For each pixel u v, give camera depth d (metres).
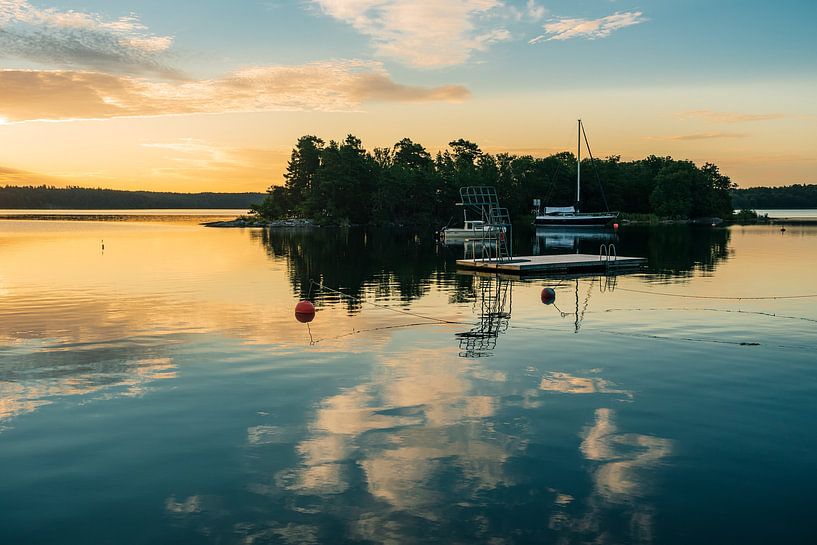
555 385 12.86
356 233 100.19
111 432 10.23
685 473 8.65
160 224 139.12
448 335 18.25
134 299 25.64
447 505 7.77
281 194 155.88
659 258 46.16
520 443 9.70
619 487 8.23
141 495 8.05
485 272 37.34
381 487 8.25
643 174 161.62
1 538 7.04
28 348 16.42
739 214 157.12
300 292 28.02
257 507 7.74
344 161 137.62
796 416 10.93
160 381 13.23
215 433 10.16
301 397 12.06
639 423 10.58
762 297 25.94
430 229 119.81
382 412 11.15
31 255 49.59
